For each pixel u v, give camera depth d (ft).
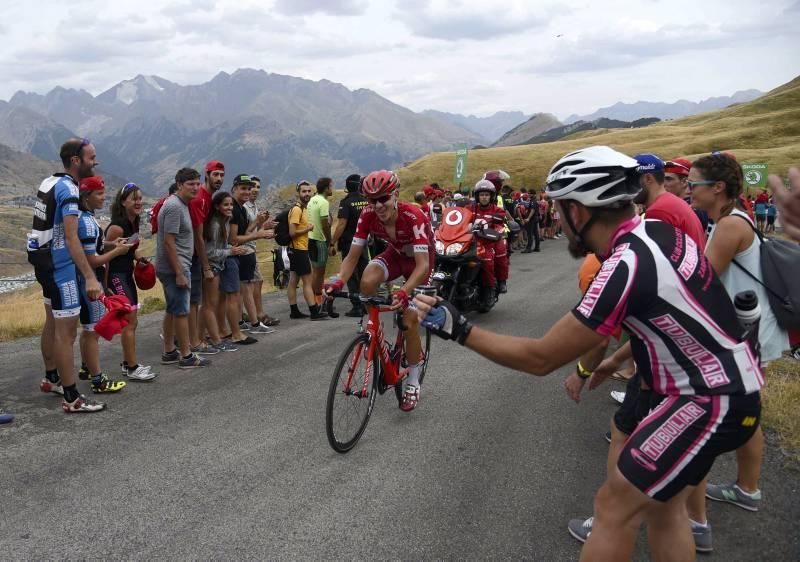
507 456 14.55
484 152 207.82
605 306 7.18
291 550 10.57
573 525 11.19
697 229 12.07
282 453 14.60
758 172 70.85
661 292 7.18
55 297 16.47
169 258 20.62
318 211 30.68
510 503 12.29
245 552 10.49
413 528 11.32
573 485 13.09
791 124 221.66
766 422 15.89
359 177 31.94
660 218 12.02
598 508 7.77
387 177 15.37
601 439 15.64
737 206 12.10
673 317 7.23
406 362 17.69
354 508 12.02
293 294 30.78
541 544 10.86
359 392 15.10
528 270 50.26
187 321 21.72
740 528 11.48
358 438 15.33
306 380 20.36
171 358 22.48
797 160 159.74
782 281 10.76
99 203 17.79
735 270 11.21
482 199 30.83
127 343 20.06
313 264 31.35
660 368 7.55
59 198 16.19
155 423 16.43
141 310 34.01
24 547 10.56
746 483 12.03
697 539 10.68
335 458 14.37
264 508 11.98
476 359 23.26
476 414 17.40
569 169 7.70
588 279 18.65
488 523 11.53
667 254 7.39
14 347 24.80
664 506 7.83
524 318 30.76
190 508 11.95
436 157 194.49
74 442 15.08
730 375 7.27
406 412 17.57
